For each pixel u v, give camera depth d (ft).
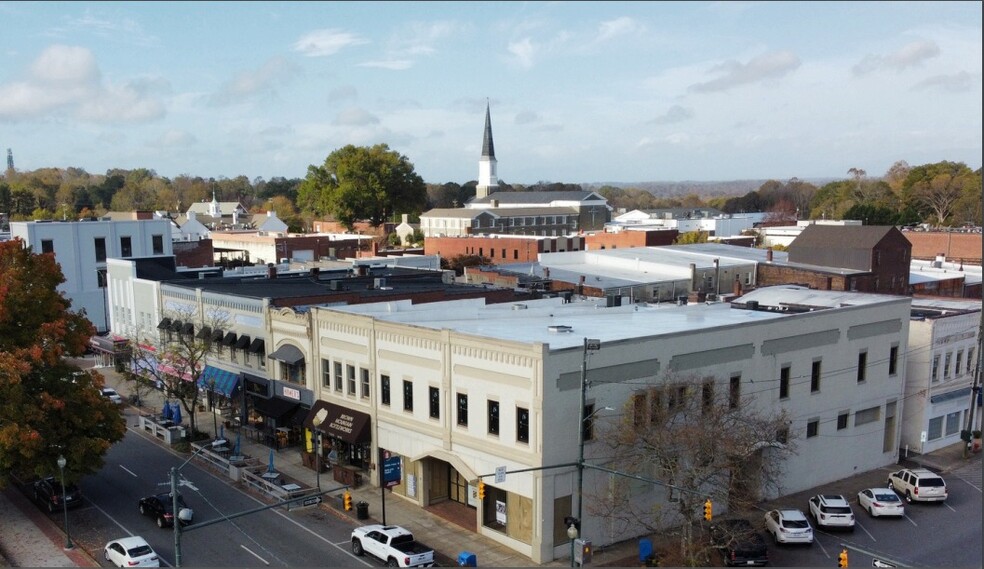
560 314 154.81
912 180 586.45
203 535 120.98
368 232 563.07
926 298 213.05
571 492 113.80
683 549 108.27
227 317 185.57
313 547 116.37
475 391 119.96
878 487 145.28
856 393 151.94
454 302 167.12
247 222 652.48
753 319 144.87
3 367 120.88
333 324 149.18
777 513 120.57
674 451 109.60
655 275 282.15
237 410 184.55
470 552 114.11
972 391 164.86
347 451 152.56
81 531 123.13
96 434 130.21
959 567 108.78
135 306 234.58
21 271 136.05
